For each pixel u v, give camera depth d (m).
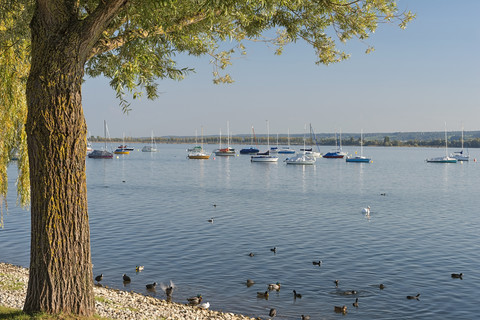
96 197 67.62
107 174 115.19
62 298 10.36
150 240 36.81
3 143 19.78
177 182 95.06
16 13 13.29
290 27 13.41
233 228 42.59
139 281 26.12
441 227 44.22
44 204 10.20
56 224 10.25
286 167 150.00
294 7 12.84
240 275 27.44
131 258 31.14
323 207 58.66
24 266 28.22
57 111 10.04
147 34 11.59
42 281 10.31
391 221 47.69
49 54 9.91
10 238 36.81
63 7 9.95
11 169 119.62
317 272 28.11
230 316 20.31
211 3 10.09
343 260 30.89
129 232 40.09
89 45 10.25
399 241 37.19
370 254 32.62
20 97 18.91
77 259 10.53
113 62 13.33
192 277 27.00
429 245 35.72
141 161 179.75
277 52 14.28
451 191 82.12
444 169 149.12
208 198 67.75
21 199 20.80
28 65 18.33
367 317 21.17
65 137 10.17
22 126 19.66
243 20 12.45
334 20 12.64
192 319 18.89
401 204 62.78
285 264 29.84
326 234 40.06
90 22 9.98
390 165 168.62
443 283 25.98
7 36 13.62
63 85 10.04
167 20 10.93
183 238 37.72
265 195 72.69
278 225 44.56
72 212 10.42
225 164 163.25
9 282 20.80
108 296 21.12
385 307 22.41
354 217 50.44
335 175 118.50
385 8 11.88
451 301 23.17
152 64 13.29
